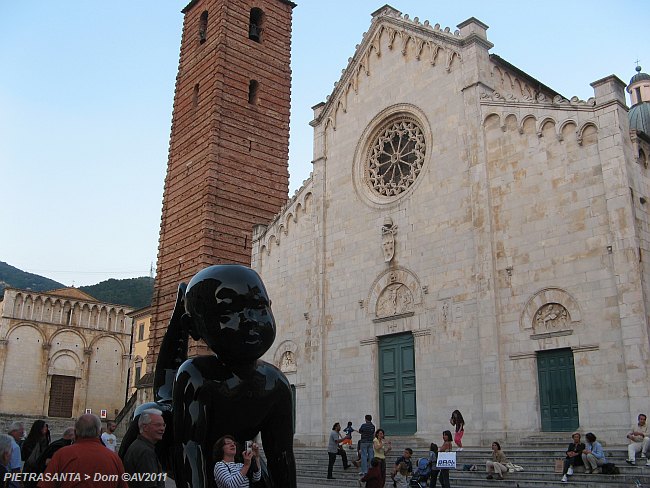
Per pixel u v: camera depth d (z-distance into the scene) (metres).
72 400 77.88
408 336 33.06
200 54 53.44
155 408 7.50
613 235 25.56
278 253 42.44
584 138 27.44
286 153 52.62
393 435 32.44
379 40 38.84
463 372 29.62
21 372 74.44
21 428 14.07
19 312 75.94
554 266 27.33
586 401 25.16
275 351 40.53
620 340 24.67
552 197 28.03
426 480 22.50
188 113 52.41
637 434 21.98
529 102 29.64
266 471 6.96
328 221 39.38
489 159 30.89
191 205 48.41
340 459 31.36
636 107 56.56
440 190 32.84
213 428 6.35
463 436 28.81
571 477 21.20
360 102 39.34
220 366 6.38
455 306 30.72
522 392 27.22
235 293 6.12
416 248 33.38
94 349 80.88
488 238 29.75
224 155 48.50
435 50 35.00
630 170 26.08
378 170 37.53
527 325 27.66
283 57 55.41
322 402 36.28
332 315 37.41
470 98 32.34
